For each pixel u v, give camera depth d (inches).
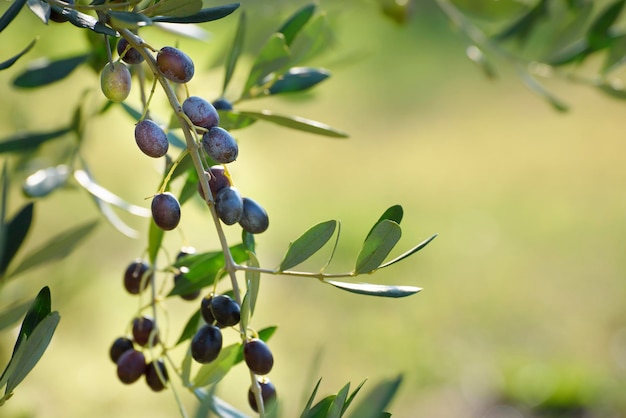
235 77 82.7
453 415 217.5
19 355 36.8
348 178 384.2
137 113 60.3
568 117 450.0
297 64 56.2
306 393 37.9
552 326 262.1
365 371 233.8
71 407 171.6
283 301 268.8
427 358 241.1
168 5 38.0
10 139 60.7
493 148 417.4
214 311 40.6
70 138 70.6
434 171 395.5
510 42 80.0
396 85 484.1
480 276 293.7
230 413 45.8
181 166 46.7
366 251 38.8
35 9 37.2
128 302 208.8
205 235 192.2
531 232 329.1
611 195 357.1
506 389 226.2
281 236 315.0
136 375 46.9
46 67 60.1
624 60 71.4
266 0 81.4
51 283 86.0
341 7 85.6
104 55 61.4
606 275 291.3
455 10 79.4
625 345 248.1
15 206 95.6
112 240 213.0
